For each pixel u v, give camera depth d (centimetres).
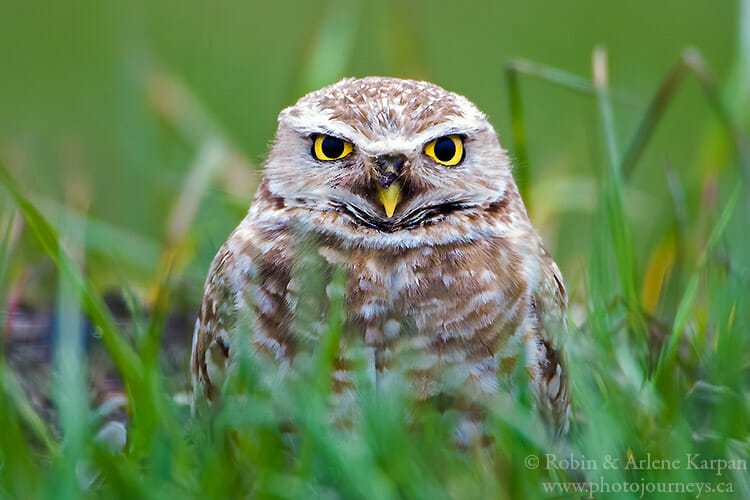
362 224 1015
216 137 1606
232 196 1440
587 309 1059
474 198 1026
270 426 862
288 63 2308
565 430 1041
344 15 1677
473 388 966
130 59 1822
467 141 1036
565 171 1741
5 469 823
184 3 2630
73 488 766
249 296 980
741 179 1315
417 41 1739
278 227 1020
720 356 987
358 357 950
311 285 971
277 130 1072
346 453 795
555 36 2792
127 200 1741
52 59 2734
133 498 783
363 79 1099
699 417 991
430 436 878
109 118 2403
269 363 965
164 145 1755
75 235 1387
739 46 1600
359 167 1012
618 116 1808
